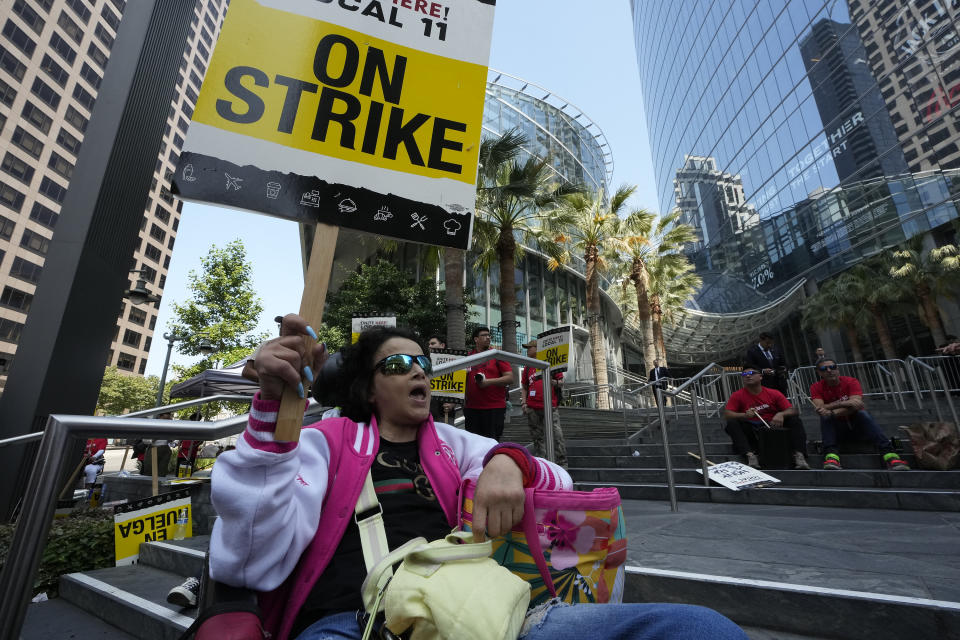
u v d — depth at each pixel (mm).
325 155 1553
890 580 1803
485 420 5145
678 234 26250
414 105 1733
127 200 6137
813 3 30188
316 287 1154
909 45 24656
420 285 18000
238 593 882
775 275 33875
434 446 1281
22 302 40906
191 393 9719
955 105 22703
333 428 1193
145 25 6324
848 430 4785
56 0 43938
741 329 36406
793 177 32125
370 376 1356
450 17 1899
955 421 5180
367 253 25688
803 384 11289
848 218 28062
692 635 654
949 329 23875
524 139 15047
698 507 3980
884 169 25969
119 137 5926
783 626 1681
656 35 56750
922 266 24000
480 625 732
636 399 18219
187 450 10211
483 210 16422
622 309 34844
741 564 2102
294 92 1576
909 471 3957
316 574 962
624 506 4203
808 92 30625
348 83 1659
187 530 3869
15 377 5051
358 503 1068
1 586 852
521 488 983
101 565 3469
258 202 1430
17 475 4695
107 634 2295
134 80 6125
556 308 28172
